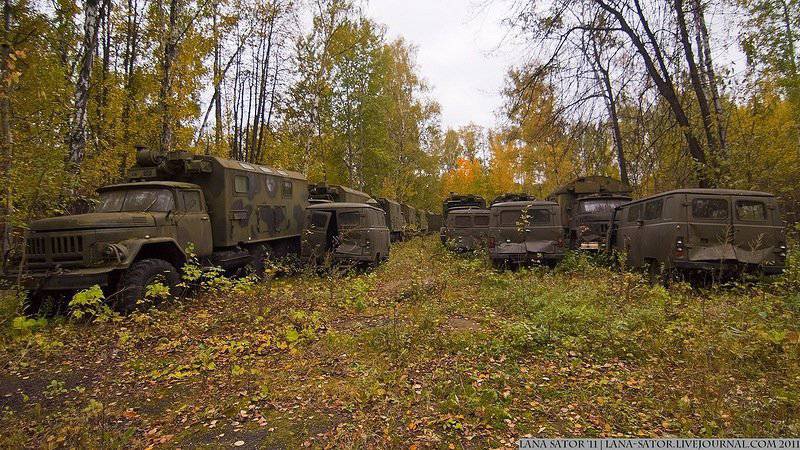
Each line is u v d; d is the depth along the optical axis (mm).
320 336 6391
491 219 12992
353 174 34000
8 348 5934
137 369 5301
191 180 10570
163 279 8016
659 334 5945
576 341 5762
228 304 8336
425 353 5543
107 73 14086
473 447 3482
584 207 15750
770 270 8742
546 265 12508
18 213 7977
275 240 13352
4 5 8922
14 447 3561
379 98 30703
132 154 14656
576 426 3797
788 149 13234
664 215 9430
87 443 3570
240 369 5008
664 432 3689
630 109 15867
